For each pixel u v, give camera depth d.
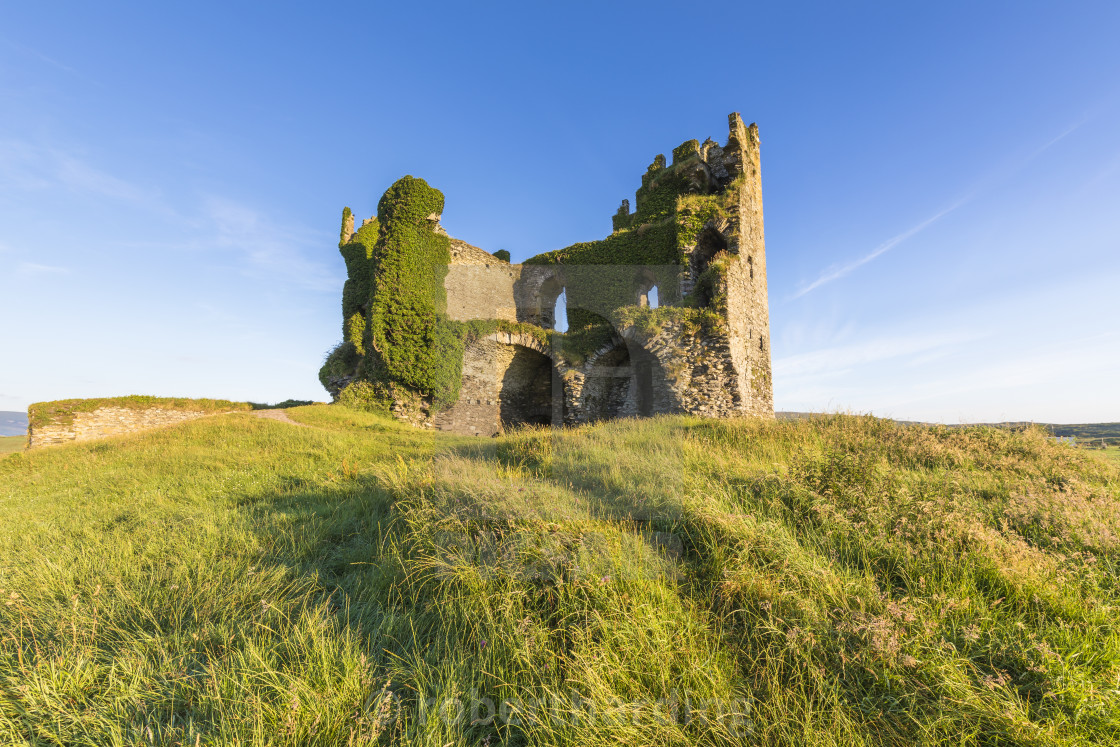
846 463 5.42
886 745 2.27
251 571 3.99
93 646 3.07
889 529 4.15
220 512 5.99
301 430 13.52
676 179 21.42
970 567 3.50
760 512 4.40
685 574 3.51
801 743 2.22
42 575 4.12
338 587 3.86
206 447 11.57
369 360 21.30
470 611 3.14
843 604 3.10
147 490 7.72
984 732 2.27
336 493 6.54
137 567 4.35
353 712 2.46
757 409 19.47
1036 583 3.34
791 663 2.71
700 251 19.61
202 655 3.05
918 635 2.79
